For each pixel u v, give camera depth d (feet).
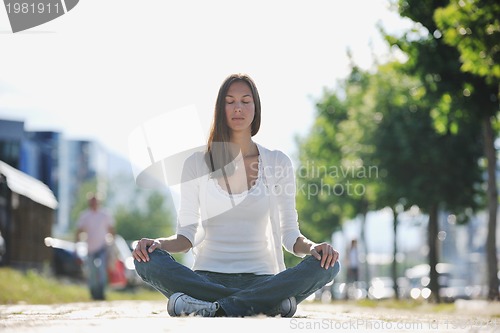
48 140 495.41
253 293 34.37
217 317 32.45
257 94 37.42
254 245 37.17
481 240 501.97
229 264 37.01
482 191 182.19
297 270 34.73
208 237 37.17
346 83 237.25
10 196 178.81
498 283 123.03
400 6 119.14
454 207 184.03
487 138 123.65
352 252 202.18
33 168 440.86
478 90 119.55
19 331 25.88
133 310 48.55
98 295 117.50
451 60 120.06
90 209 118.01
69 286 151.74
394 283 210.18
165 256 35.35
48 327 27.12
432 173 182.09
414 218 211.00
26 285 117.60
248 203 36.88
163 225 544.21
